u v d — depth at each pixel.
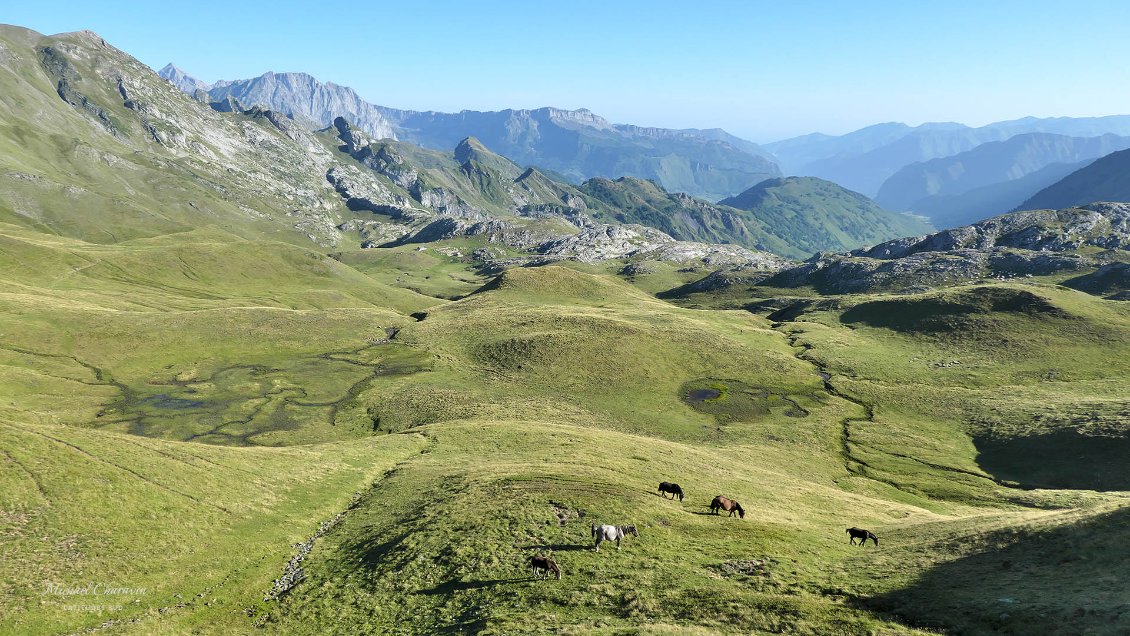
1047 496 61.84
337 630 27.70
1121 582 21.48
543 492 41.78
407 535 36.84
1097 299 145.62
